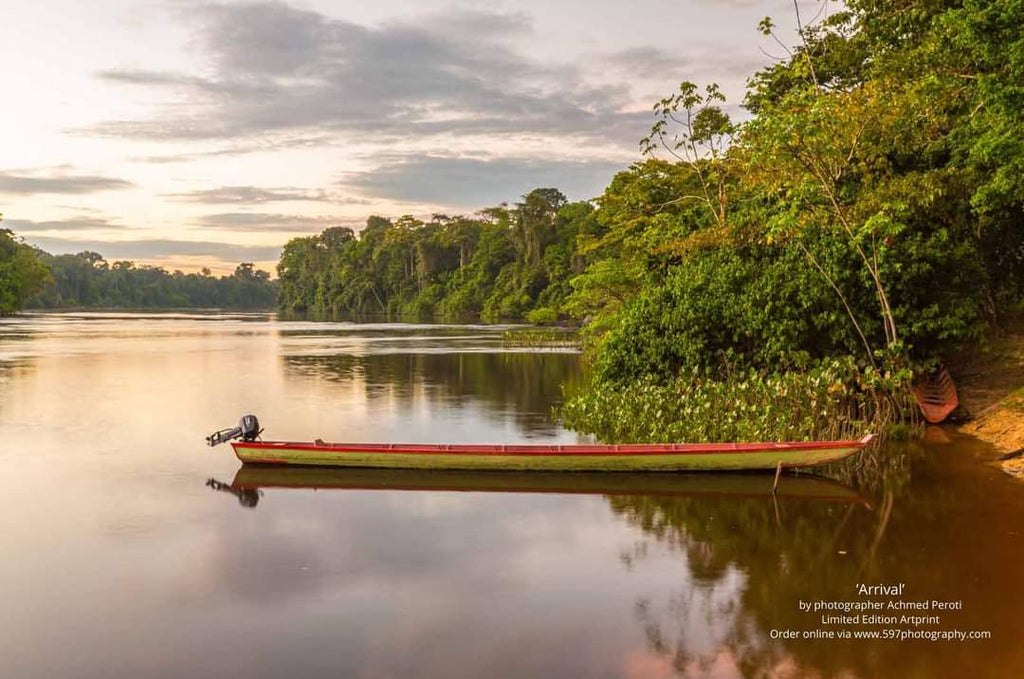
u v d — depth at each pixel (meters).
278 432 16.84
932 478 12.18
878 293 15.99
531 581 8.09
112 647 6.63
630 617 7.20
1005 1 13.12
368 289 134.88
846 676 6.10
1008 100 13.48
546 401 21.81
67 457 14.20
